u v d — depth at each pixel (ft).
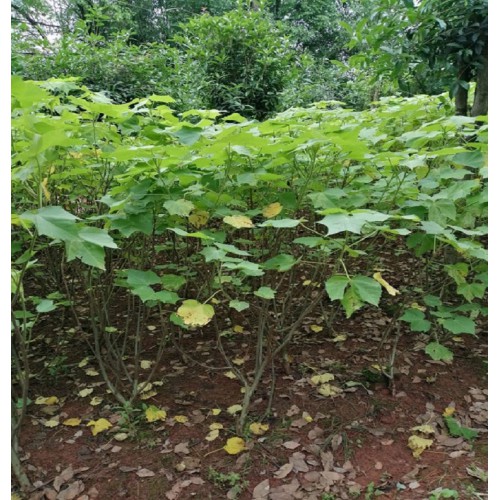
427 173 7.47
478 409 7.22
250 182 6.04
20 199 7.87
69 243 4.83
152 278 5.81
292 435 6.62
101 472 5.97
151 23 40.22
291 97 19.54
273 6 43.62
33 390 7.79
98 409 7.30
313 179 7.27
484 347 8.92
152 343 9.25
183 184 6.28
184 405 7.34
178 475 5.92
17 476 5.73
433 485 5.69
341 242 5.74
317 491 5.63
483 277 6.91
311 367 8.27
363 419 7.00
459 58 9.52
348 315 5.11
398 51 9.92
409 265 11.76
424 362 8.47
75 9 30.25
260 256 7.72
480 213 7.06
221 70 18.67
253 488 5.69
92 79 17.43
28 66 16.92
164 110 7.42
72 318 9.80
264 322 7.38
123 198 6.21
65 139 4.55
